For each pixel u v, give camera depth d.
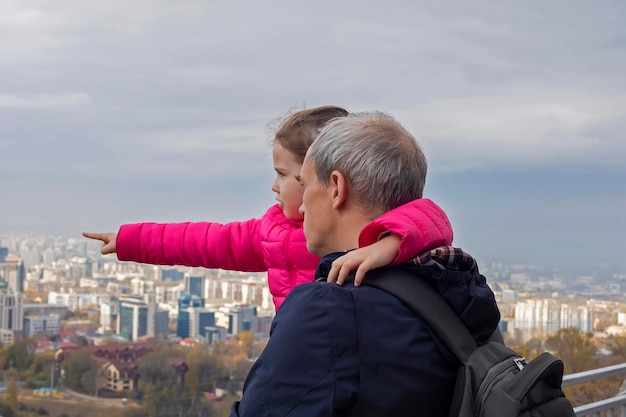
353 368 1.15
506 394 1.10
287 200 1.81
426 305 1.20
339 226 1.34
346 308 1.18
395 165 1.32
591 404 3.34
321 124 1.80
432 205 1.33
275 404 1.14
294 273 1.81
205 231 2.00
